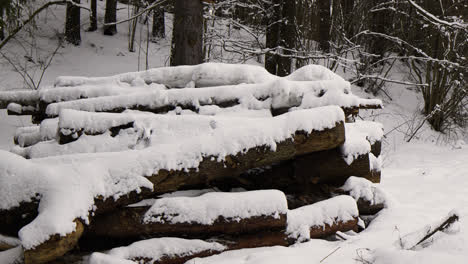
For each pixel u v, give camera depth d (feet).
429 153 33.30
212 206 11.25
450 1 43.75
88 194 10.30
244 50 34.50
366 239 11.85
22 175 10.48
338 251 10.84
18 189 10.30
